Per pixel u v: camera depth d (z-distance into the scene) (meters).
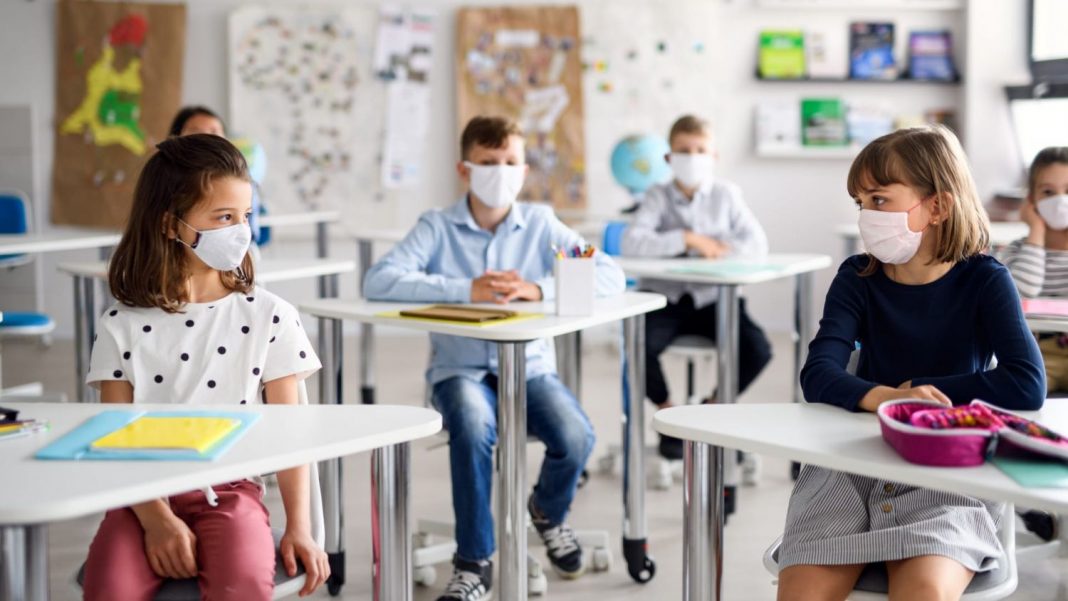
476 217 2.77
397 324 2.33
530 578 2.58
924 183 1.67
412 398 4.66
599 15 5.98
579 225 5.98
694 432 1.53
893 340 1.76
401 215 6.12
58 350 5.73
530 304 2.52
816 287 6.10
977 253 1.73
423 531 2.76
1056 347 2.59
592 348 5.93
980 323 1.71
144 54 6.00
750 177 6.06
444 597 2.39
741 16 5.96
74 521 3.09
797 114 5.98
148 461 1.37
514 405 2.18
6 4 5.99
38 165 6.08
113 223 6.05
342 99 6.05
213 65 6.04
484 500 2.43
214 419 1.53
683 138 3.62
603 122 6.02
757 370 3.52
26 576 1.28
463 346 2.63
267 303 1.80
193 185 1.71
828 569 1.55
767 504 3.25
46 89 6.05
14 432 1.48
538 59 6.00
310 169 6.09
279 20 6.00
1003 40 5.75
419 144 6.08
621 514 3.19
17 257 4.81
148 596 1.53
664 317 3.56
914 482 1.31
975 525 1.58
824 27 5.95
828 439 1.46
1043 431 1.37
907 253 1.70
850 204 6.03
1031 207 2.81
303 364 1.79
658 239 3.50
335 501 2.56
